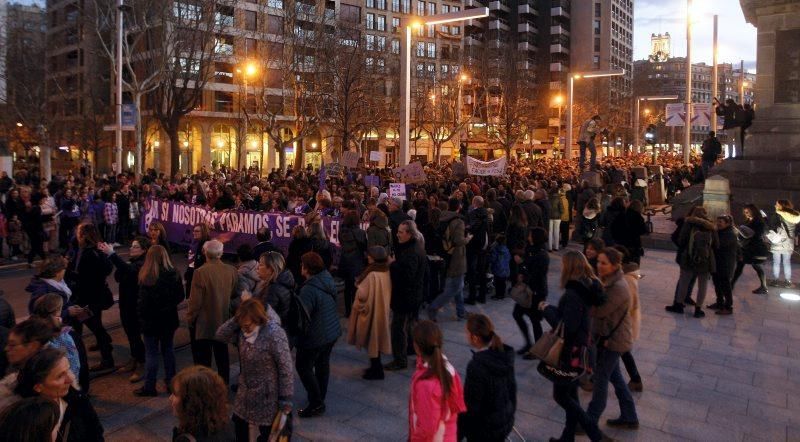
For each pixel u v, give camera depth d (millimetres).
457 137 71812
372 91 42594
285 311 5570
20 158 55625
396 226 9977
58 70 49844
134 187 19266
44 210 14375
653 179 28141
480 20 94250
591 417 5086
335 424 5590
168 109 29422
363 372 7012
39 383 3096
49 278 5844
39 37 42156
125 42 28188
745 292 11242
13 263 14336
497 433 3795
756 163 17844
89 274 6789
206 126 57000
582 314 4789
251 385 4414
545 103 99312
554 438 5215
